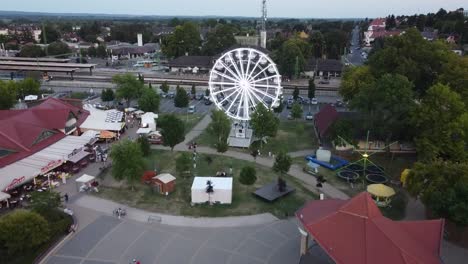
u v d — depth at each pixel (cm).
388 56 8925
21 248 4062
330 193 6016
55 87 13738
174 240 4709
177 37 18850
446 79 8056
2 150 6284
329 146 8031
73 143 7256
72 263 4247
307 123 9806
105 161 7144
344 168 6888
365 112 7469
